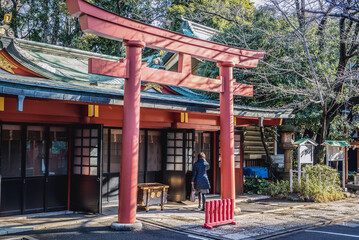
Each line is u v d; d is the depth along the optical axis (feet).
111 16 24.23
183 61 29.40
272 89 45.57
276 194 43.42
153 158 39.45
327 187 41.98
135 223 25.58
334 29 47.29
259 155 61.16
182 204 36.58
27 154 30.01
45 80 29.19
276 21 49.03
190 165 39.17
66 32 100.78
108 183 35.60
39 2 94.32
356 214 32.94
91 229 25.50
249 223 28.22
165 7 99.25
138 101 25.94
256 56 34.12
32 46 39.88
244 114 37.19
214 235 24.14
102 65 24.31
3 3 93.15
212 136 44.73
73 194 31.71
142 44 25.89
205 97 48.01
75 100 25.50
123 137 25.75
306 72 46.93
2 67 28.14
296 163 54.75
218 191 43.73
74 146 32.35
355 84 47.19
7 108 26.86
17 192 29.30
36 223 26.78
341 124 53.26
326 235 24.90
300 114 49.21
